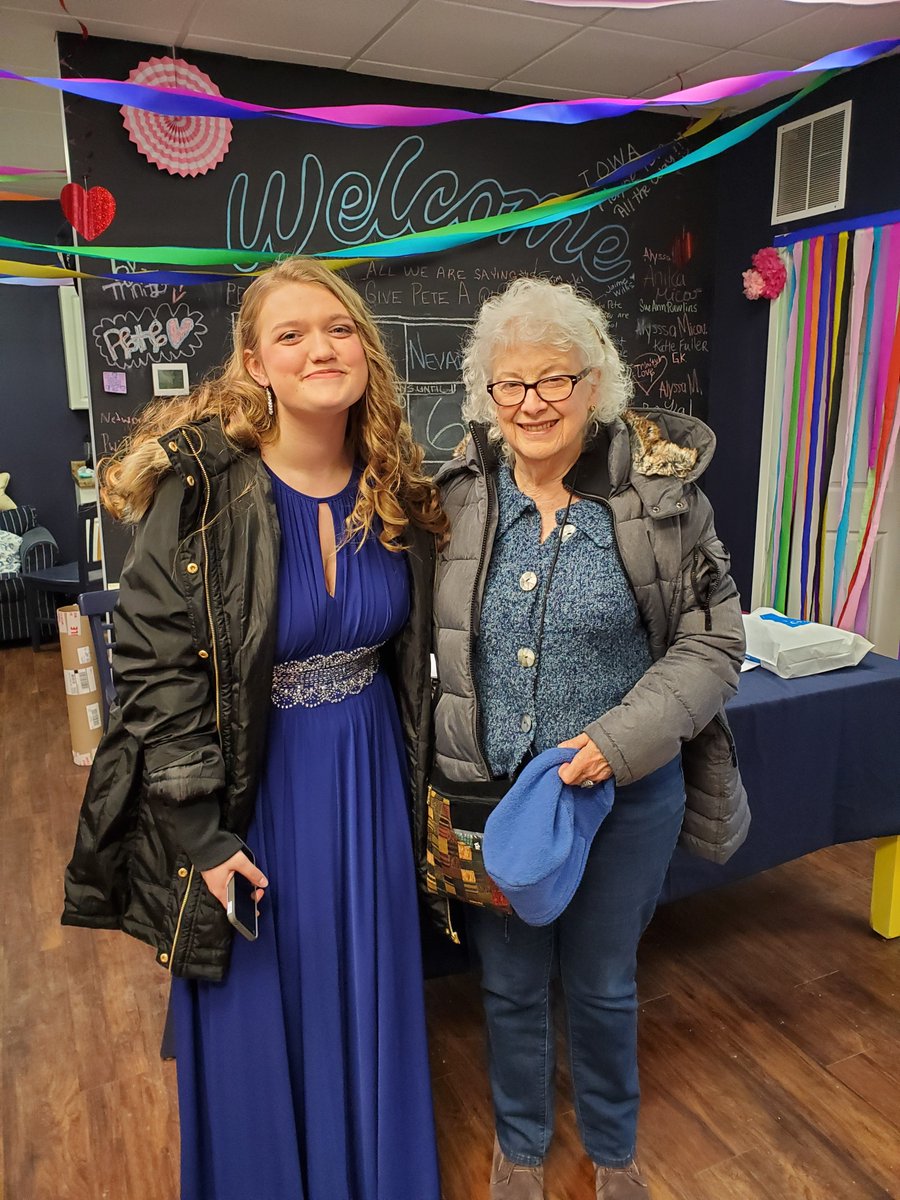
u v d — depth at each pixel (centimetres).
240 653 118
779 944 234
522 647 132
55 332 599
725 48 316
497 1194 155
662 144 399
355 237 355
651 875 141
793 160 370
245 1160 135
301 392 119
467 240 321
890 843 228
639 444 132
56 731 401
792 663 211
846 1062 192
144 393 336
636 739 124
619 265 404
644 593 130
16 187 528
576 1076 154
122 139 310
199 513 117
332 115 210
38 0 270
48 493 622
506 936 145
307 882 130
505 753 135
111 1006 214
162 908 126
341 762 132
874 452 341
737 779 150
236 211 333
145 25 290
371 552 133
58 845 293
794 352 378
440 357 379
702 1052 195
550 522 133
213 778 116
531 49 315
